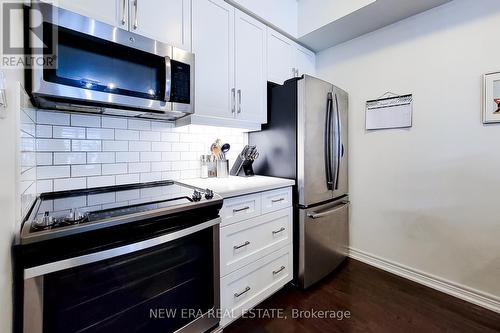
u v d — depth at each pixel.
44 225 0.75
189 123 1.54
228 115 1.68
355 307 1.59
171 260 1.06
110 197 1.19
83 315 0.82
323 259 1.92
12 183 0.66
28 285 0.69
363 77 2.19
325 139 1.95
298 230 1.81
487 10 1.54
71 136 1.30
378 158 2.11
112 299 0.89
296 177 1.82
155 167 1.64
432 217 1.81
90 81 1.02
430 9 1.79
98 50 1.04
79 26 0.98
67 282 0.78
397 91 1.97
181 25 1.41
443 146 1.75
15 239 0.68
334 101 2.02
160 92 1.24
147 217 0.93
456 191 1.70
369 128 2.15
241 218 1.43
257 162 2.14
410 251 1.94
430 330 1.37
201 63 1.51
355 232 2.30
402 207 1.97
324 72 2.48
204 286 1.20
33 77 0.88
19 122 0.71
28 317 0.69
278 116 1.95
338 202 2.13
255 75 1.87
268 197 1.61
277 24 2.00
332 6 1.95
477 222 1.61
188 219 1.10
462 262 1.68
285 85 1.89
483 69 1.56
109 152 1.43
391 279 1.94
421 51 1.84
